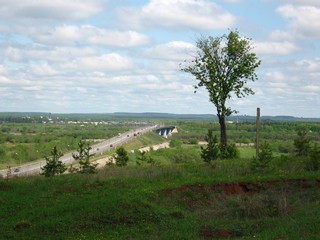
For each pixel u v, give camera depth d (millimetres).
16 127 165375
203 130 135000
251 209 16062
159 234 13844
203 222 15180
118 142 95438
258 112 27422
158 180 21406
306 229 12914
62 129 155750
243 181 20062
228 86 38156
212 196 18656
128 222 14953
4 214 15750
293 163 24891
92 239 13086
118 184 20047
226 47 37969
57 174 27078
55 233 13812
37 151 76688
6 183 20484
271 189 19156
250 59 38031
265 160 23188
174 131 140375
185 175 22359
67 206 15898
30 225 14352
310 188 19344
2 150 72188
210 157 31734
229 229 14125
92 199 16859
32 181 21734
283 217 14914
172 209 16531
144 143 102312
